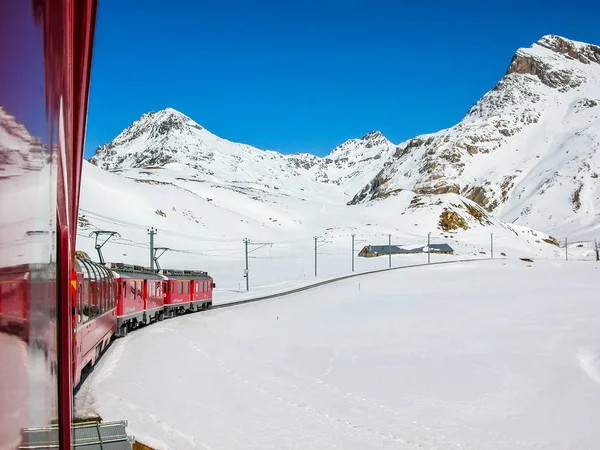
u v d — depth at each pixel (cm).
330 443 1820
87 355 1684
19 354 180
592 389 2681
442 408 2369
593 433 2130
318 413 2139
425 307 5897
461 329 4428
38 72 181
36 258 193
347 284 8525
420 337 4066
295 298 6738
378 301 6625
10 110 168
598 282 9019
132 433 1377
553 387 2722
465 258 14050
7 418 171
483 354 3466
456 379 2847
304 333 4234
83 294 1603
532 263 12519
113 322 2369
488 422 2220
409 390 2622
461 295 7194
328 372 2927
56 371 222
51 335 215
